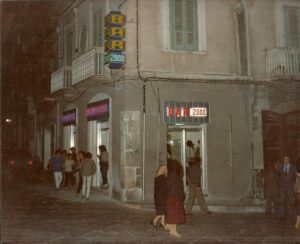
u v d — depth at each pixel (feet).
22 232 29.55
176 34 45.96
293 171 37.88
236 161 46.42
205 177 45.83
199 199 39.63
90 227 31.60
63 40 63.26
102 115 49.34
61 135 65.16
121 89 44.73
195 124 46.57
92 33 52.60
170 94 45.16
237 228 32.86
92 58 46.96
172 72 45.24
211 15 47.19
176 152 46.21
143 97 44.24
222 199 45.78
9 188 54.39
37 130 76.38
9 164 67.36
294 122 48.21
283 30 48.88
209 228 32.58
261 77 47.80
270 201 40.65
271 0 49.11
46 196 47.47
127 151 43.57
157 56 44.98
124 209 39.63
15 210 38.11
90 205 41.65
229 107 46.75
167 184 30.12
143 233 29.89
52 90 60.70
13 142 79.25
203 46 46.57
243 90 47.32
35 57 70.54
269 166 46.98
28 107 78.23
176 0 46.24
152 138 44.16
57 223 32.89
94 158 53.11
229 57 47.11
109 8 47.88
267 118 47.62
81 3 56.39
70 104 61.21
